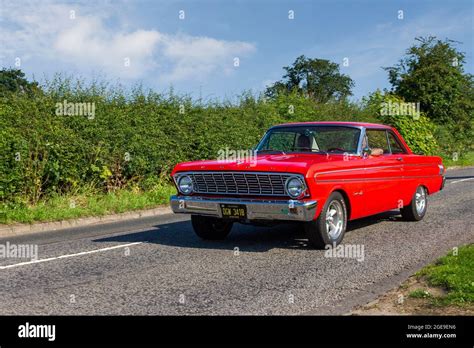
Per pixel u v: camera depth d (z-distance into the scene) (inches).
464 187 678.5
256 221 305.9
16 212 434.3
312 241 310.0
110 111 551.8
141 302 214.5
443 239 345.1
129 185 567.5
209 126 650.8
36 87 522.3
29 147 469.4
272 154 348.8
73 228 423.5
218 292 227.9
